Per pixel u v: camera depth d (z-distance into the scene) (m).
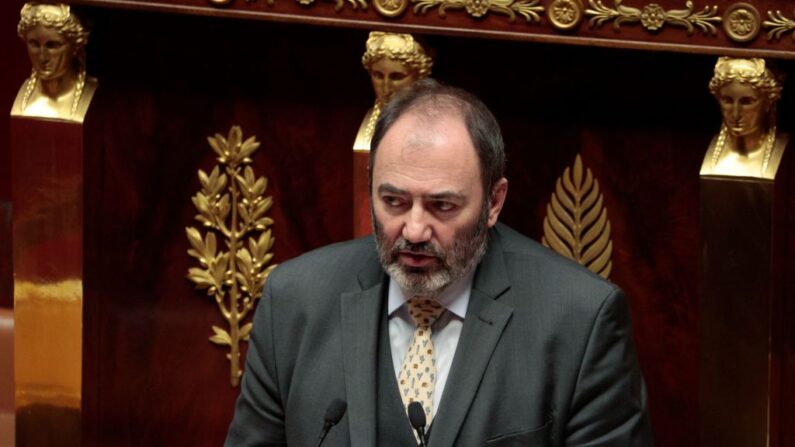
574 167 7.20
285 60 7.38
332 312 5.70
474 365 5.44
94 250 7.40
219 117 7.48
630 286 7.25
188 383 7.69
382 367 5.59
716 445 6.84
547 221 7.27
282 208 7.54
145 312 7.61
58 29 7.00
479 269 5.62
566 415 5.46
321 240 7.54
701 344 6.80
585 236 7.23
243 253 7.58
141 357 7.62
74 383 7.34
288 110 7.44
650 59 6.94
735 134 6.57
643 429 5.57
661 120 7.05
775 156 6.58
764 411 6.71
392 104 5.35
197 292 7.62
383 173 5.25
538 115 7.20
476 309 5.53
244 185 7.52
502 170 5.46
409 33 6.80
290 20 6.89
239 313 7.63
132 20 7.32
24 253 7.27
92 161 7.30
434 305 5.61
